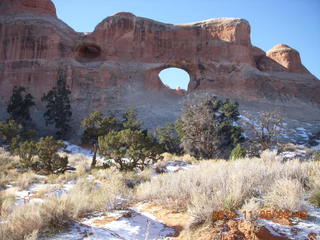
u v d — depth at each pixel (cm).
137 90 6275
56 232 422
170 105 5944
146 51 7012
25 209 510
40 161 1694
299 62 8262
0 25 6638
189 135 2542
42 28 6569
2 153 2244
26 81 6106
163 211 503
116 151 1612
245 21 7475
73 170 1756
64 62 6325
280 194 450
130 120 3762
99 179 1208
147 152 1623
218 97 6338
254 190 518
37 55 6347
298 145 3725
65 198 549
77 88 6059
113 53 6731
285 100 6738
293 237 322
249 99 6488
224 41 7188
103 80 6203
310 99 7075
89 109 5728
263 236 322
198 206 409
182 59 7081
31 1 7100
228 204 415
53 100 4872
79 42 6706
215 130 2536
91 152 3095
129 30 7019
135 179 1079
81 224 461
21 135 3328
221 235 338
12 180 1285
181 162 1866
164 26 7375
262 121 3012
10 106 4606
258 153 2420
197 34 7350
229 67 6919
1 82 6112
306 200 455
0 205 658
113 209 561
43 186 1138
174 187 598
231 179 554
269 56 8488
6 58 6375
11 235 412
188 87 6981
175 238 378
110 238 389
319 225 351
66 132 4694
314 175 617
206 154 2467
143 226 439
